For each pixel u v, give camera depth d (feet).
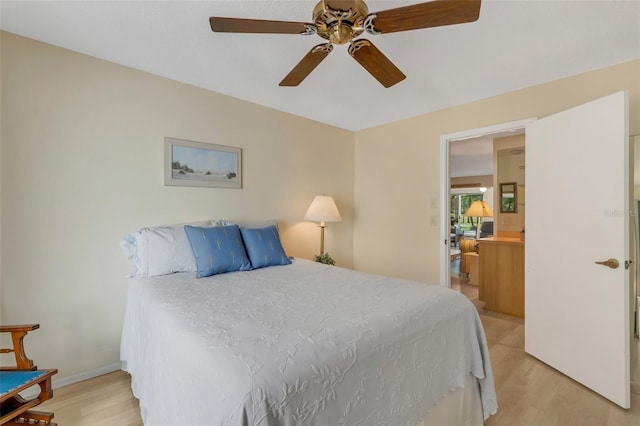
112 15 5.36
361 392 3.43
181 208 8.22
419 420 4.18
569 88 7.66
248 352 3.12
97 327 6.89
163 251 6.94
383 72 5.70
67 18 5.44
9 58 5.89
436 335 4.58
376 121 11.82
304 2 5.03
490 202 25.99
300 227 11.25
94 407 5.73
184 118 8.27
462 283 16.25
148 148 7.65
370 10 5.17
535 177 7.74
